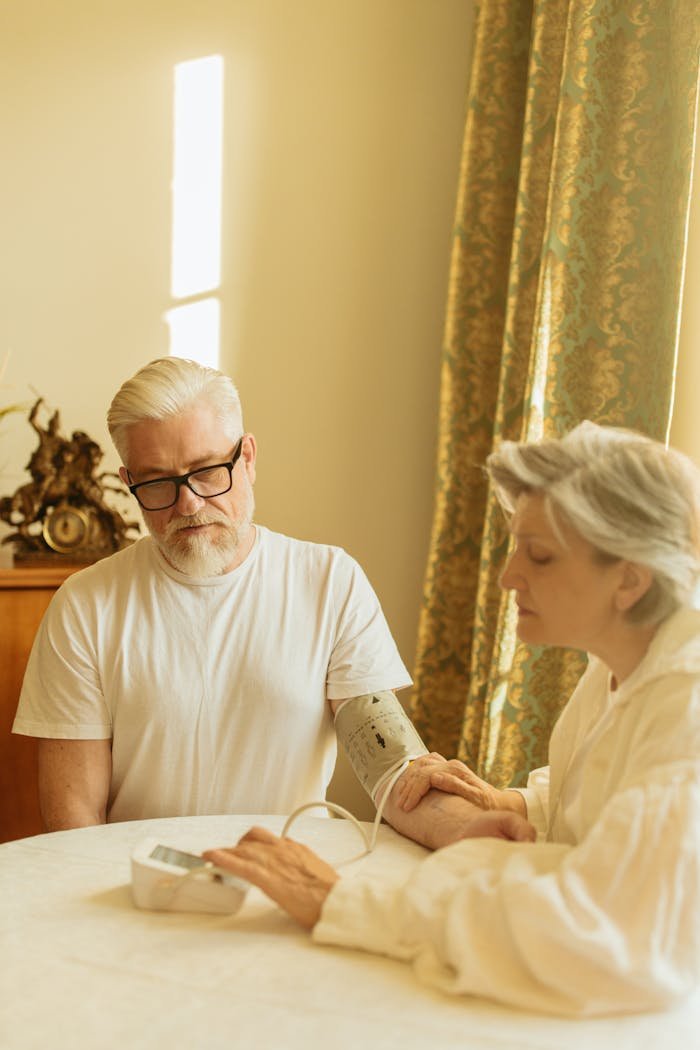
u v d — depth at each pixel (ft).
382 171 11.12
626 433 4.32
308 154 10.98
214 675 6.27
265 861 4.36
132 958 4.00
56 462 9.57
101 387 10.71
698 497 4.18
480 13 10.21
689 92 7.97
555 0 9.40
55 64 10.40
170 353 10.85
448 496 10.48
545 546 4.17
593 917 3.59
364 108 11.04
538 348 8.96
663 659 4.15
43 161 10.43
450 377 10.43
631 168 8.60
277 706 6.29
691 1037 3.51
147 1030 3.51
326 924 4.11
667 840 3.65
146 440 5.88
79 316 10.61
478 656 9.82
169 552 6.07
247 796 6.38
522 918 3.63
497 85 10.21
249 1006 3.66
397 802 5.56
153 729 6.23
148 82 10.60
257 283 10.99
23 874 4.83
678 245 8.09
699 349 8.64
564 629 4.26
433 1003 3.70
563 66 8.98
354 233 11.12
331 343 11.18
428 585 10.59
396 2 10.99
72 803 6.15
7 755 9.09
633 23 8.57
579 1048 3.44
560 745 5.11
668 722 3.99
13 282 10.44
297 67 10.89
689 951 3.60
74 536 9.57
